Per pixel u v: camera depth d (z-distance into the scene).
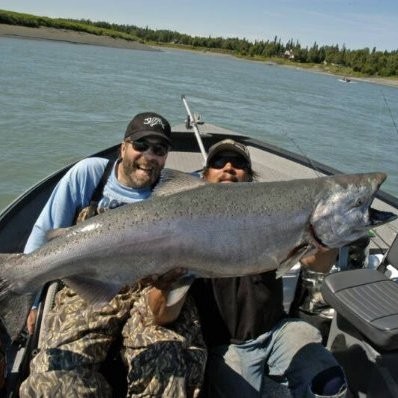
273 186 1.20
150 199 1.17
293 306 1.61
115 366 1.36
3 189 4.05
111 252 1.15
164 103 9.90
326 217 1.17
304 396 1.28
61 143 5.75
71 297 1.35
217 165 1.49
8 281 1.15
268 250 1.18
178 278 1.19
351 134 8.41
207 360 1.37
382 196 2.61
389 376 1.31
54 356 1.20
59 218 1.51
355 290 1.33
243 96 12.55
